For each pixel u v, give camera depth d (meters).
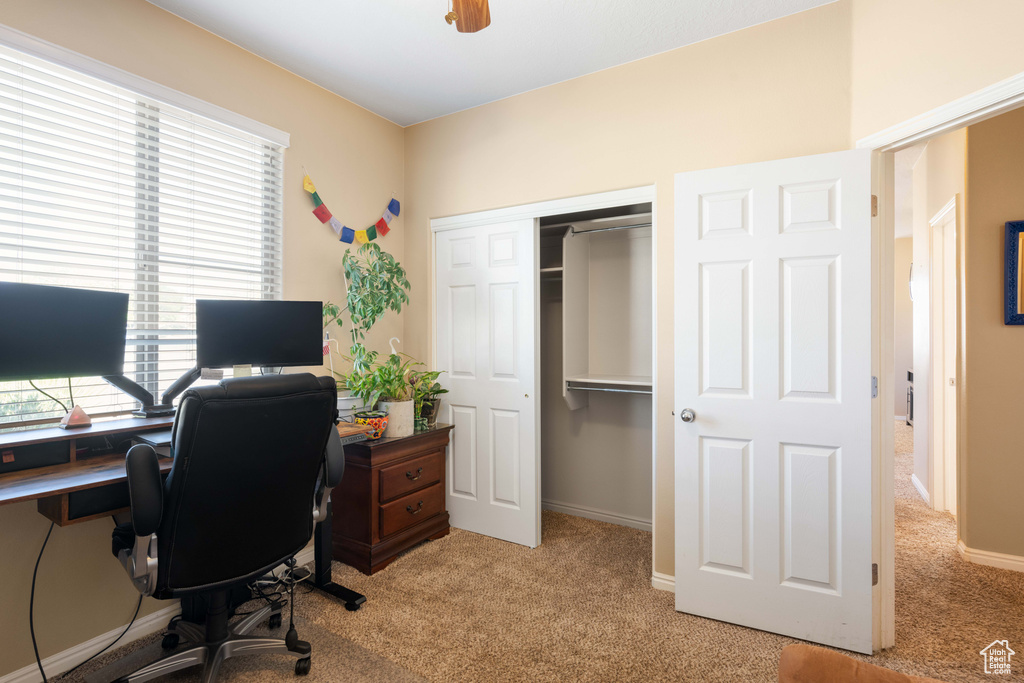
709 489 2.17
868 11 1.97
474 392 3.11
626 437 3.28
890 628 1.95
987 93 1.55
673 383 2.41
